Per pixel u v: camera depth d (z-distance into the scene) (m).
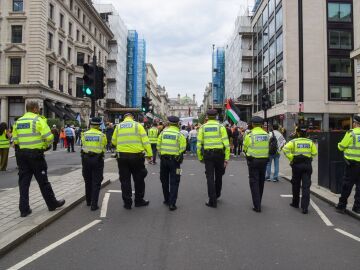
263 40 55.09
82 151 7.93
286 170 15.34
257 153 7.95
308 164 7.96
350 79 43.75
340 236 6.18
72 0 48.88
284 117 43.00
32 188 9.79
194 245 5.55
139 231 6.27
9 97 39.94
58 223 6.75
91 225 6.61
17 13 39.53
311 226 6.79
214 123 8.36
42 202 8.05
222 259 4.97
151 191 10.11
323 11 43.38
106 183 10.97
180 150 7.95
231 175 13.78
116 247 5.44
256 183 7.97
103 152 8.02
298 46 42.94
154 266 4.71
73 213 7.52
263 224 6.84
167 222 6.86
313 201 9.19
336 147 10.22
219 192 8.90
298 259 5.02
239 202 8.80
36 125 6.84
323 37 43.31
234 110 26.62
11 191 9.42
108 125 22.83
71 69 48.66
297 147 7.97
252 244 5.64
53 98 42.81
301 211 7.98
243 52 62.66
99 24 60.19
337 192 9.63
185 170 15.11
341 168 9.66
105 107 64.44
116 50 67.06
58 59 44.44
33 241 5.71
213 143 8.24
